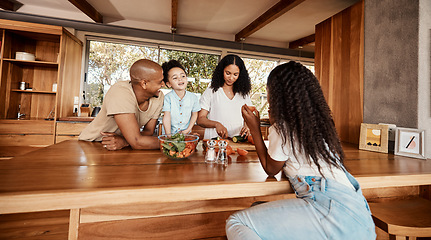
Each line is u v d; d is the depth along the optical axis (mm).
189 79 3904
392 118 1597
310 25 3600
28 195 547
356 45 1945
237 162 1027
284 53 4328
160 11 3262
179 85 1567
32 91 2855
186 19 3486
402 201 1098
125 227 764
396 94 1569
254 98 4387
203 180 729
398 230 844
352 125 1967
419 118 1418
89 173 745
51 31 2791
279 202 674
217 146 1176
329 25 2307
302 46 4215
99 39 3445
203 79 3969
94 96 3482
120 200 609
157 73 1089
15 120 2697
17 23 2680
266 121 3650
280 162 745
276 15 2984
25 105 3055
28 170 749
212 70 4008
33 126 2764
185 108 1655
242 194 728
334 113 2201
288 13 3217
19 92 2996
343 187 663
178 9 3160
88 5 3020
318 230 600
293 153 697
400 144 1356
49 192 562
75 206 577
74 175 715
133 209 771
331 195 640
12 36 2840
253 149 1316
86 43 3432
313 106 726
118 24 3518
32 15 3139
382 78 1682
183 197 662
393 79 1593
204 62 3971
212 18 3428
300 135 693
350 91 2004
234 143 1443
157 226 801
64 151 1083
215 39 3889
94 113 3088
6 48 2760
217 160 1004
